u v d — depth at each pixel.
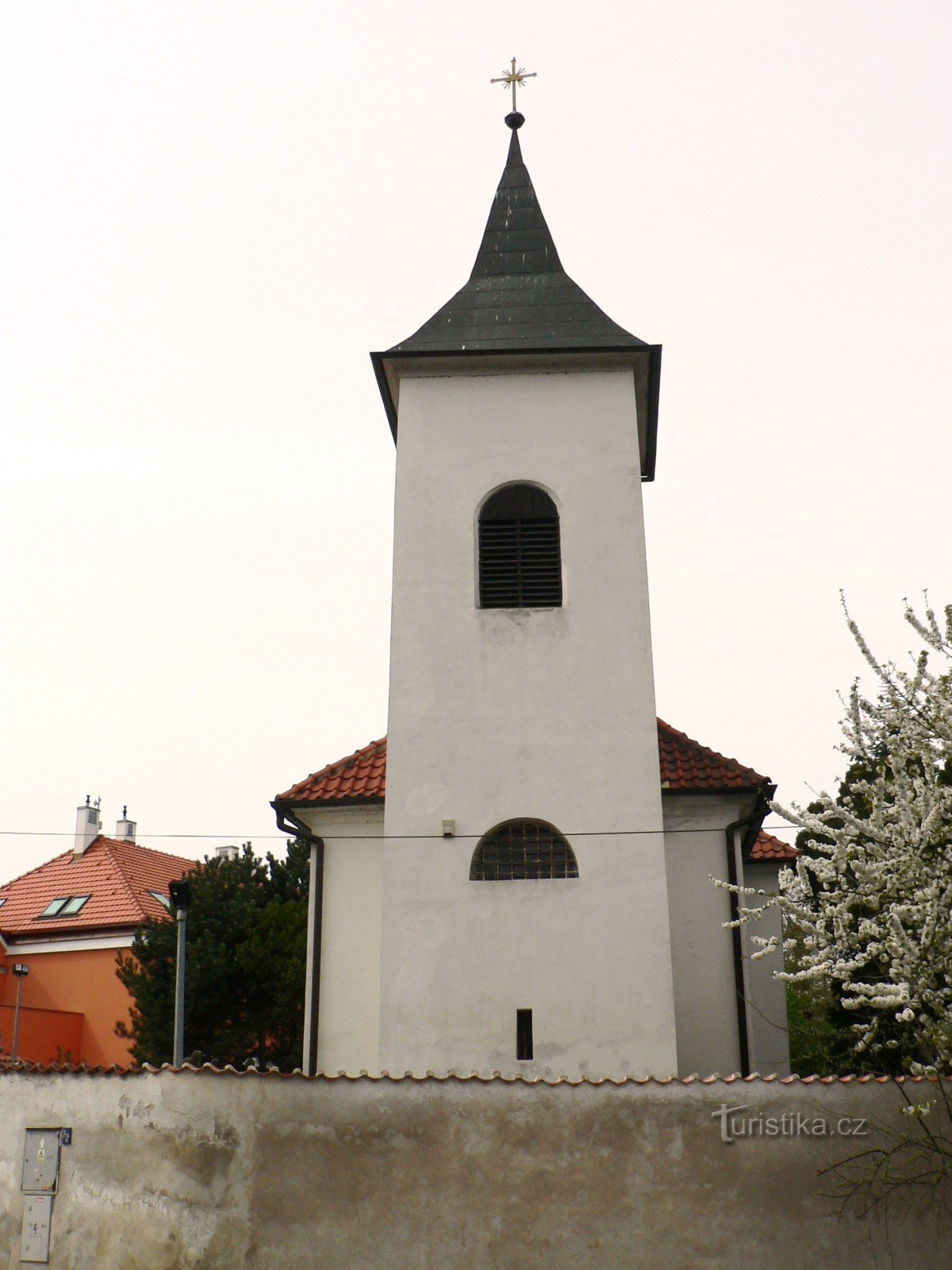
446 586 18.44
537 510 18.95
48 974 36.75
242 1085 12.98
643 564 18.47
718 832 19.53
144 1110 13.10
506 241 21.31
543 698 17.83
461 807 17.38
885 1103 12.34
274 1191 12.62
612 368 19.52
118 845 41.84
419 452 19.19
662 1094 12.55
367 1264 12.34
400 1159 12.58
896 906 12.23
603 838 17.16
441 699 17.88
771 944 13.72
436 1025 16.52
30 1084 13.58
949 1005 12.52
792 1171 12.23
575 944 16.72
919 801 12.72
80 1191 13.05
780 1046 20.84
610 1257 12.16
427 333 19.80
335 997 19.55
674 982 18.91
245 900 29.00
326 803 20.14
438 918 16.91
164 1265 12.56
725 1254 12.08
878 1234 12.02
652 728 17.61
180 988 17.97
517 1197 12.39
